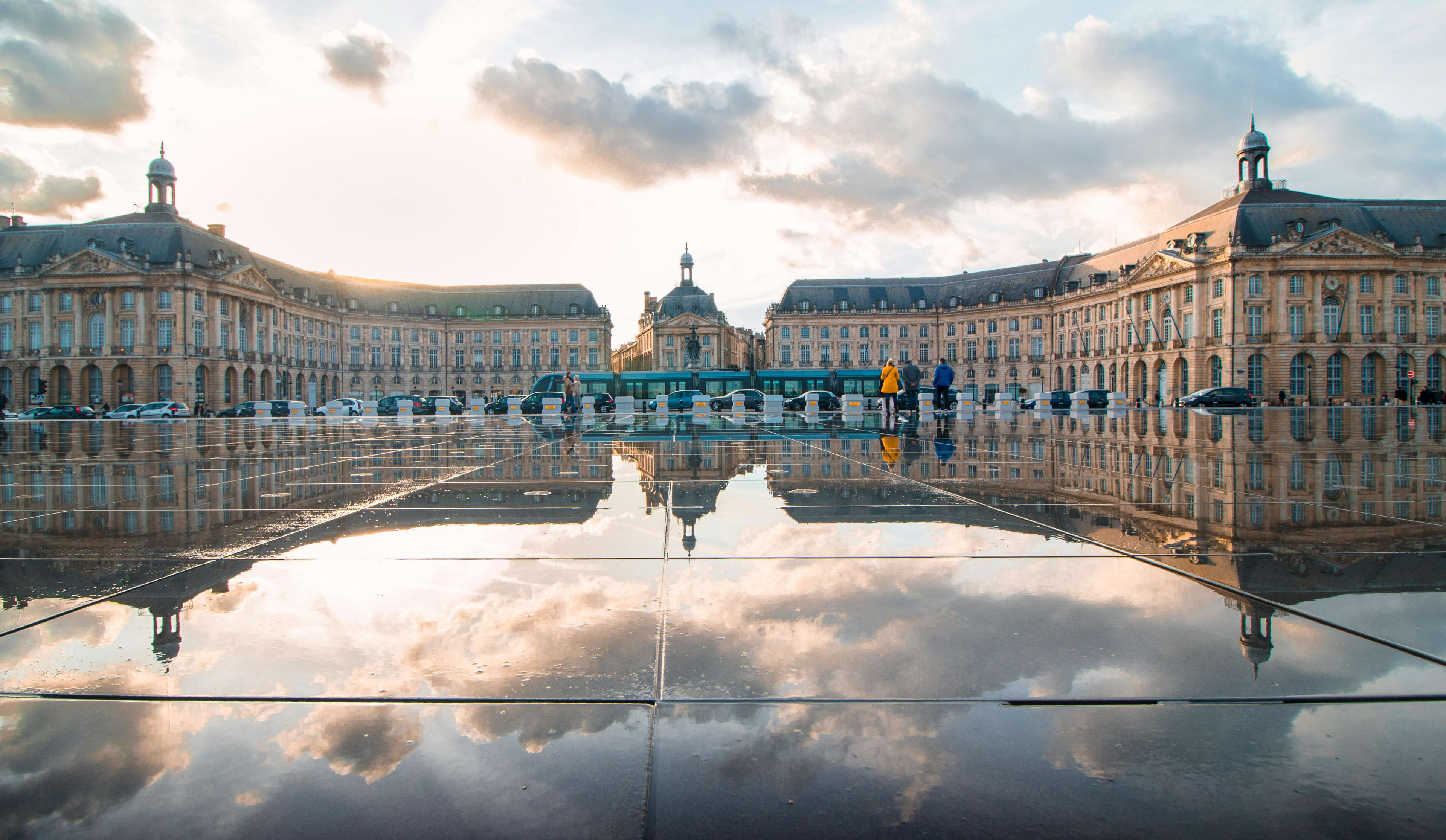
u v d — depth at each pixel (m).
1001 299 91.94
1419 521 5.00
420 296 98.81
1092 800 1.71
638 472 8.47
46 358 67.94
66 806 1.71
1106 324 78.06
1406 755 1.88
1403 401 52.69
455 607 3.15
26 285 68.88
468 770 1.87
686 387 58.16
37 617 3.03
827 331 96.94
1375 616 2.91
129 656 2.61
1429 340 64.31
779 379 58.81
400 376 94.50
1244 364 62.69
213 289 69.50
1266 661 2.46
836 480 7.53
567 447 13.12
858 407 31.17
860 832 1.60
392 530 4.87
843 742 1.98
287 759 1.92
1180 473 8.03
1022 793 1.75
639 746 1.98
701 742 2.00
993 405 67.06
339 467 9.46
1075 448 11.96
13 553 4.25
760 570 3.74
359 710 2.20
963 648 2.62
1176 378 68.19
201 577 3.66
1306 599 3.14
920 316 96.31
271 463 10.15
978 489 6.75
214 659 2.57
